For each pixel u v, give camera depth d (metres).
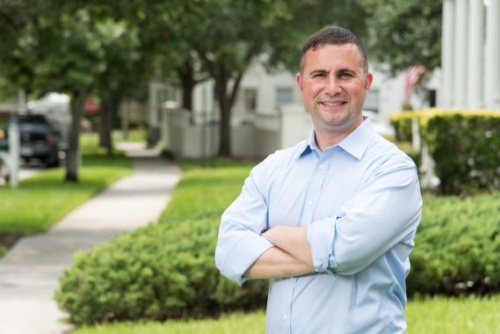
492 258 9.26
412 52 36.91
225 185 24.19
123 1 16.06
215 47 35.72
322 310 3.82
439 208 10.43
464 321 7.82
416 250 9.27
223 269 4.04
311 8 37.03
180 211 18.03
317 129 3.97
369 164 3.86
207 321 8.70
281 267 3.86
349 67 3.84
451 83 21.77
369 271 3.81
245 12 35.47
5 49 18.70
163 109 50.81
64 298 9.09
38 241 15.47
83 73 26.23
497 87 17.67
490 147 16.09
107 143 45.28
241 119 47.66
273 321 3.96
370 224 3.71
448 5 21.62
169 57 29.05
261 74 57.66
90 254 9.40
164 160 42.03
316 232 3.75
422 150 17.73
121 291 9.02
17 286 11.34
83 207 21.34
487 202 10.69
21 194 23.62
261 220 4.06
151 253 9.14
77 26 25.73
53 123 40.28
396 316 3.86
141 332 8.23
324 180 3.92
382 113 54.66
